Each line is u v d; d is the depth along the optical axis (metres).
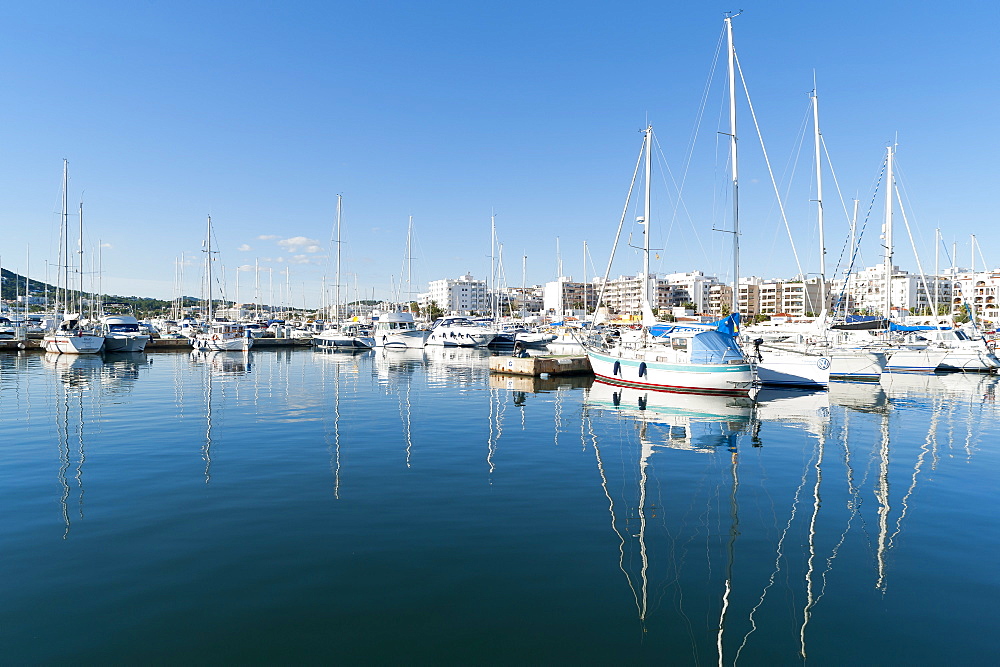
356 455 14.45
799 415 21.36
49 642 6.02
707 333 26.70
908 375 37.31
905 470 13.28
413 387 30.23
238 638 6.17
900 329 40.66
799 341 38.31
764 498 11.09
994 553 8.48
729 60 28.92
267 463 13.54
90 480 11.95
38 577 7.45
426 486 11.76
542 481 12.20
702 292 174.00
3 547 8.38
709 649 6.09
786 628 6.48
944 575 7.75
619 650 6.07
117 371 38.22
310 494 11.13
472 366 44.50
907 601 7.05
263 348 68.62
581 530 9.34
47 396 25.48
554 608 6.88
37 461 13.57
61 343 53.03
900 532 9.31
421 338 66.44
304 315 136.12
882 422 19.86
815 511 10.36
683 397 26.27
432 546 8.63
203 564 7.91
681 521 9.80
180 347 64.19
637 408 23.06
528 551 8.48
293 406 22.95
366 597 7.08
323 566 7.89
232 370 39.66
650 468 13.36
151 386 29.72
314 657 5.88
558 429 18.31
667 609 6.87
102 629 6.28
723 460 14.21
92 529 9.14
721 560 8.22
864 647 6.11
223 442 15.91
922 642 6.20
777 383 29.75
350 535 9.02
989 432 18.03
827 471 13.17
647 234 29.16
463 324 74.19
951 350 38.97
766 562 8.16
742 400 25.28
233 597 7.02
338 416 20.56
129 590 7.14
